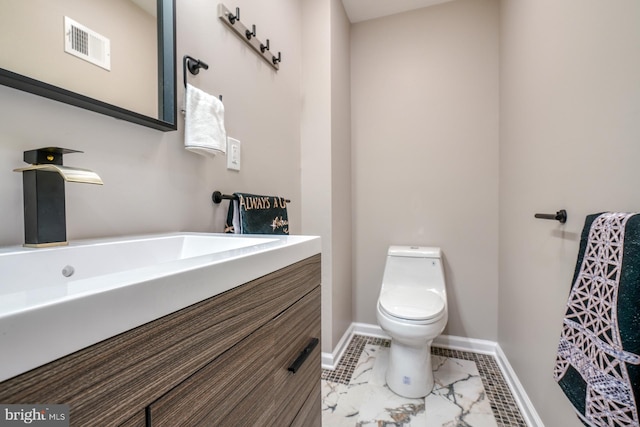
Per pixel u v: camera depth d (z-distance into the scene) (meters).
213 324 0.41
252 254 0.50
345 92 2.04
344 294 2.00
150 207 0.83
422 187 2.05
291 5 1.67
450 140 1.98
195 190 0.99
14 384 0.22
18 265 0.48
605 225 0.71
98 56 0.69
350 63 2.18
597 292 0.70
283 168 1.59
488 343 1.92
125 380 0.29
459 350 1.95
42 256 0.51
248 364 0.49
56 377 0.24
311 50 1.77
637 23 0.68
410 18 2.05
